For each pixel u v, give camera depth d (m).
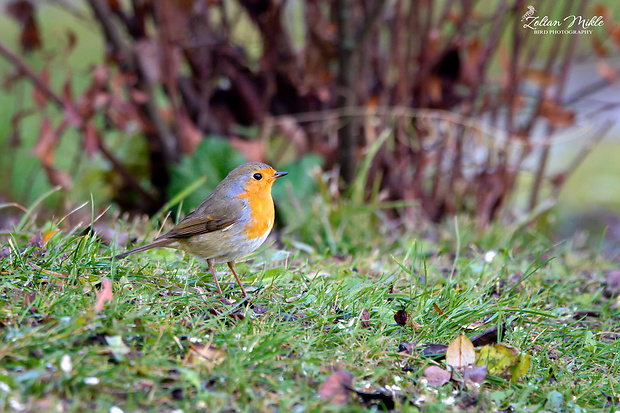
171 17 11.23
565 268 10.45
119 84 11.51
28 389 5.30
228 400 5.54
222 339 6.28
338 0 11.54
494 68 16.69
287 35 12.51
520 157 12.80
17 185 14.74
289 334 6.32
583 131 12.91
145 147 12.86
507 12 12.30
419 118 12.53
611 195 18.52
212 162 11.73
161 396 5.46
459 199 12.96
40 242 8.03
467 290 7.89
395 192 12.77
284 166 12.18
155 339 6.02
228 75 12.49
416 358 6.48
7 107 18.03
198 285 7.80
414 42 12.43
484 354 6.58
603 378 6.77
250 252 8.41
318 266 9.09
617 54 13.49
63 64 11.92
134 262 8.07
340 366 6.22
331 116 12.04
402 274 8.98
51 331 5.82
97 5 11.43
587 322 8.30
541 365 6.91
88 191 13.16
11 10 12.59
